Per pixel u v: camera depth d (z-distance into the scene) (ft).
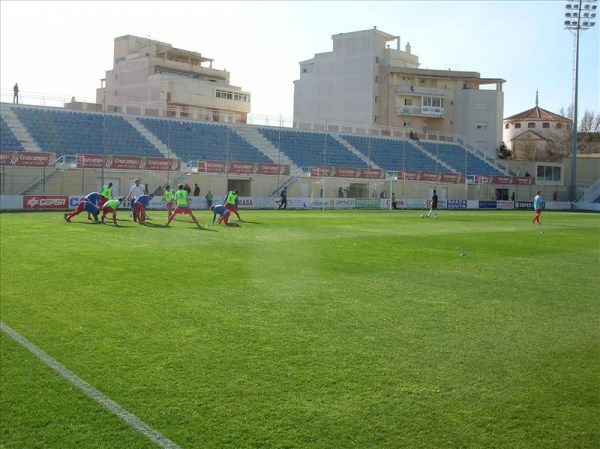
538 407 17.67
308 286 36.01
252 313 28.66
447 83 262.88
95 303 30.14
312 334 25.14
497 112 259.19
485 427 16.22
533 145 297.53
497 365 21.54
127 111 203.82
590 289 37.19
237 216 98.12
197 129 173.27
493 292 35.58
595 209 197.47
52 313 27.91
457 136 240.94
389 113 254.06
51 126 146.61
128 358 21.50
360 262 47.24
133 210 86.43
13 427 15.81
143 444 14.94
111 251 50.75
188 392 18.37
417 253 54.44
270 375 19.98
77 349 22.48
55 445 14.85
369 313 29.27
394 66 255.70
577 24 192.65
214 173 148.46
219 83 256.11
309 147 189.88
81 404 17.33
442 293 34.91
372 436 15.57
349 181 177.88
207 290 34.01
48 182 127.44
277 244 59.36
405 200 178.60
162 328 25.58
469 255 53.98
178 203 78.13
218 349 22.76
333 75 264.52
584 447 15.16
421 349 23.36
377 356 22.33
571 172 214.28
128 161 132.87
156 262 44.65
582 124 324.60
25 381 19.08
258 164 155.22
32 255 47.19
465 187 195.31
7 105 145.69
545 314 29.89
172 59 273.95
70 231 68.23
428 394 18.56
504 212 167.94
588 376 20.49
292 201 156.04
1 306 29.19
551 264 48.98
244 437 15.40
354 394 18.44
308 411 17.08
